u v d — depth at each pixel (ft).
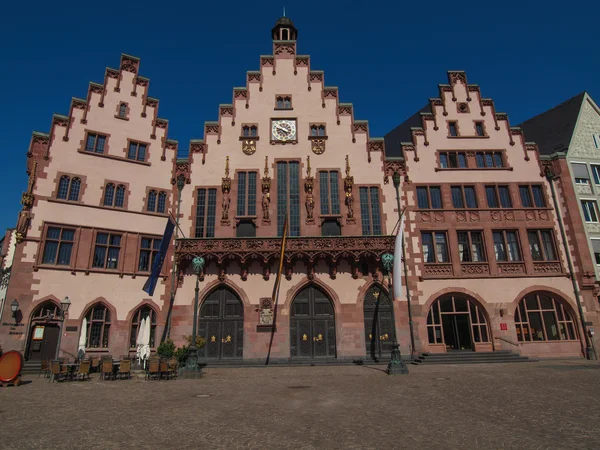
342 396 46.44
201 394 49.57
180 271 97.81
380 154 109.19
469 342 98.43
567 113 120.57
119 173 97.30
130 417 36.37
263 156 108.58
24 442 28.63
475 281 100.12
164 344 80.12
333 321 97.60
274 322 95.86
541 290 100.22
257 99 112.88
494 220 104.88
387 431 30.53
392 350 70.69
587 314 98.48
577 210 104.99
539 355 95.96
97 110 97.91
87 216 91.09
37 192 87.40
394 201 105.60
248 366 89.45
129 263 93.50
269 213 103.96
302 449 26.40
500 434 29.19
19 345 79.61
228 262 98.94
